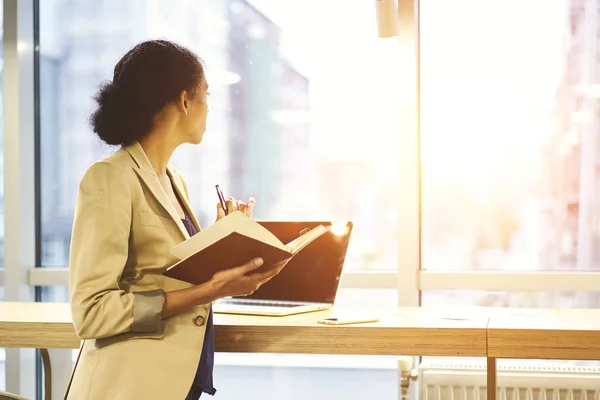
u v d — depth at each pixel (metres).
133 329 1.51
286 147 3.44
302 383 3.50
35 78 3.61
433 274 3.18
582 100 3.16
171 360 1.55
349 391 3.47
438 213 3.27
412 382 3.03
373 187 3.36
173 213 1.60
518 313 2.12
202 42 3.49
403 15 3.13
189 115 1.68
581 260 3.17
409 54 3.13
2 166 3.63
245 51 3.46
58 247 3.60
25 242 3.51
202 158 3.51
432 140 3.28
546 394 2.84
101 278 1.49
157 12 3.53
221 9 3.47
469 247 3.25
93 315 1.48
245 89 3.46
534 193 3.21
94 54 3.58
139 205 1.56
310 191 3.42
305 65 3.40
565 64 3.18
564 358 1.77
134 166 1.58
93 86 3.58
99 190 1.52
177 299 1.53
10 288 3.49
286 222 2.27
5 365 3.47
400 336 1.84
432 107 3.27
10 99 3.47
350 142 3.38
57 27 3.59
